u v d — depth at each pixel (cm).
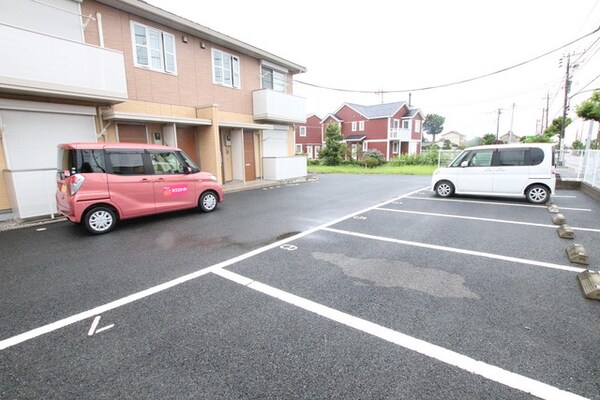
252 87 1310
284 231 564
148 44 930
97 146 560
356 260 413
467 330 253
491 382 198
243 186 1153
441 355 224
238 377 205
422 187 1204
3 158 662
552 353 224
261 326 262
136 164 606
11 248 478
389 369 211
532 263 394
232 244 490
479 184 876
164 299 312
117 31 854
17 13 674
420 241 494
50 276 372
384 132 3180
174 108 1014
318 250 456
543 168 801
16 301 311
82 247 481
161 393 192
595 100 1703
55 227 605
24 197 624
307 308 291
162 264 408
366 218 662
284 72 1477
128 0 819
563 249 446
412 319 271
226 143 1252
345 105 3481
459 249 452
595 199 870
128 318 278
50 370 213
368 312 283
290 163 1438
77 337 251
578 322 262
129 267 398
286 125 1519
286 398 187
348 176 1733
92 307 298
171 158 671
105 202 557
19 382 202
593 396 187
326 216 688
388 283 342
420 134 3588
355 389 194
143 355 227
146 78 930
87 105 784
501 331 251
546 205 786
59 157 577
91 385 199
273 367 213
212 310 289
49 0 714
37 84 630
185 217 685
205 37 1079
